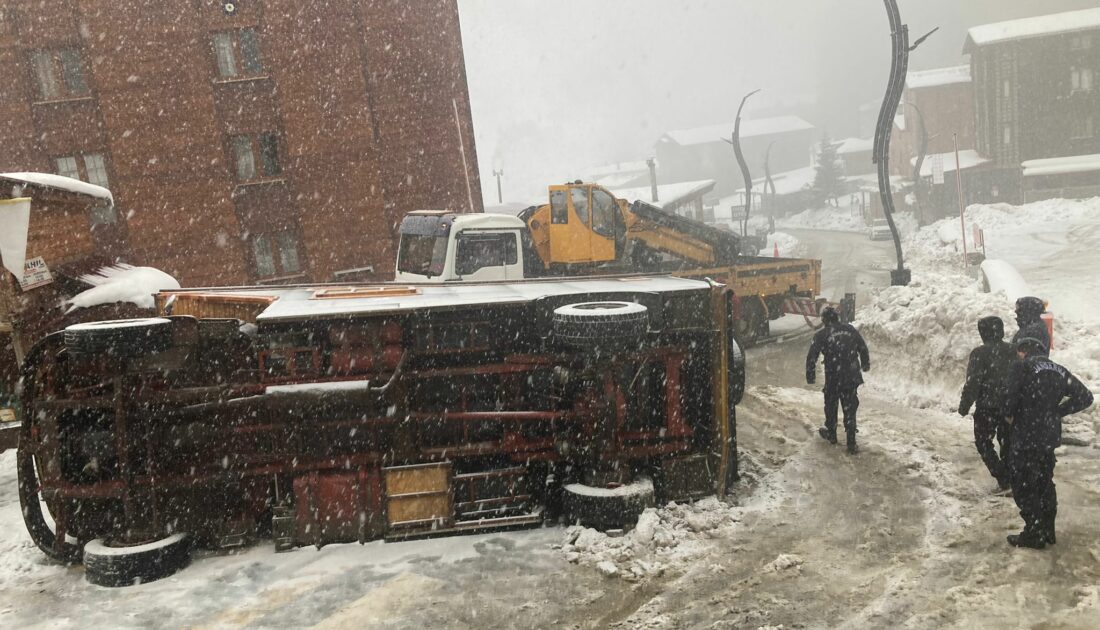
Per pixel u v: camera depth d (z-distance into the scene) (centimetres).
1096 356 1055
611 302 704
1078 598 511
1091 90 5300
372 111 2216
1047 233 2814
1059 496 687
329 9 2114
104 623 557
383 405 682
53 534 694
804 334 1877
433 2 2262
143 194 1997
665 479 734
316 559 653
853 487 770
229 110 2067
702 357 767
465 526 690
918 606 522
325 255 2161
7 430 937
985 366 710
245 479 686
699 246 1692
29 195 959
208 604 579
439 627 531
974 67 5600
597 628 524
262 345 693
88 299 942
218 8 2034
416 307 676
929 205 5428
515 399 731
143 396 640
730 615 530
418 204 2281
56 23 1928
